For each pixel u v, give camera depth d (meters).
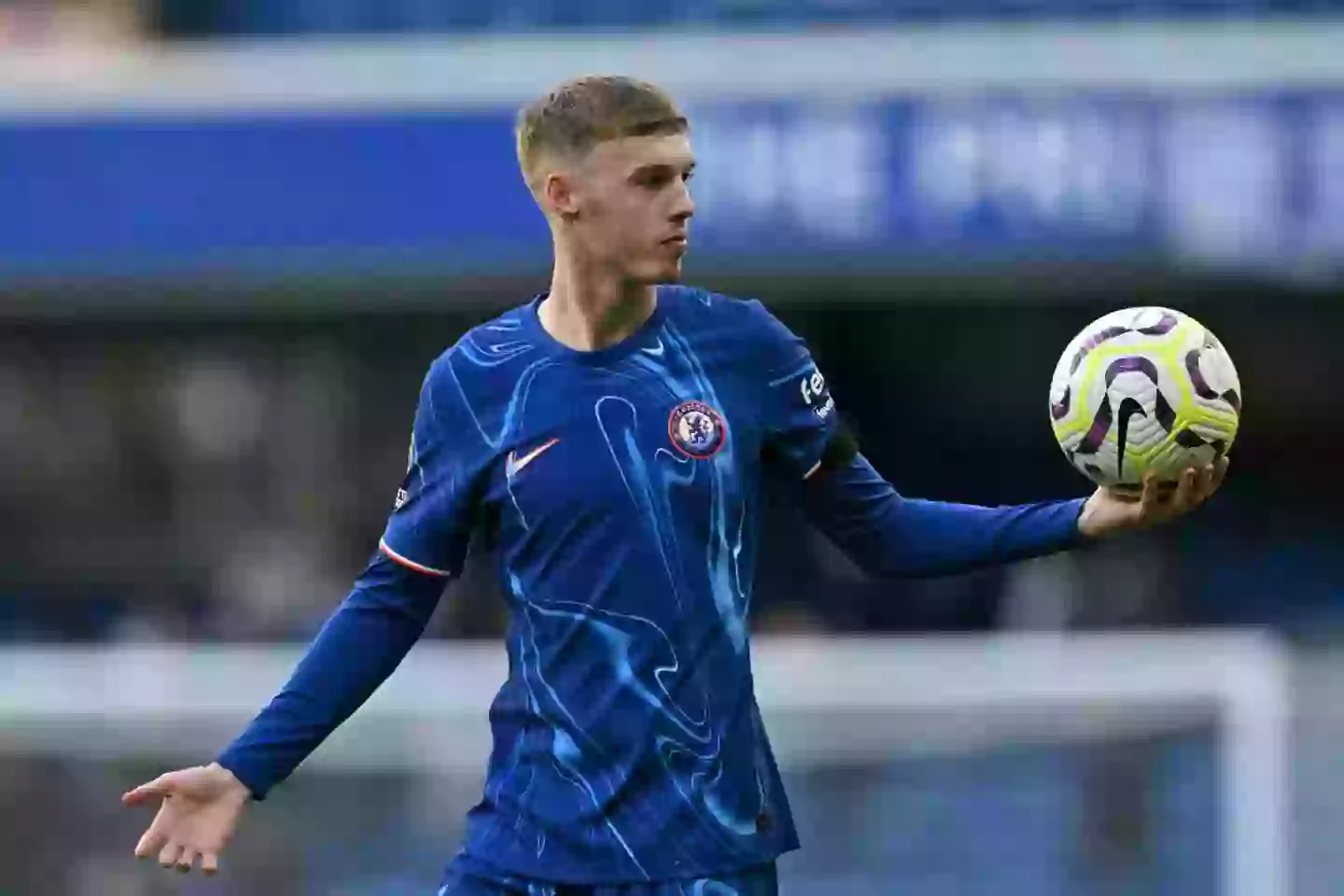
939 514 11.69
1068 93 39.56
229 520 48.22
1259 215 39.47
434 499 11.41
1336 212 39.34
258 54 41.09
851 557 12.02
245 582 46.91
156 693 22.53
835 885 22.56
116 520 48.25
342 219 40.28
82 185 40.19
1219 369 11.02
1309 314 49.38
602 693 10.98
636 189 10.77
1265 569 46.72
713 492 10.98
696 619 10.95
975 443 50.19
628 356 11.11
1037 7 41.72
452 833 22.23
